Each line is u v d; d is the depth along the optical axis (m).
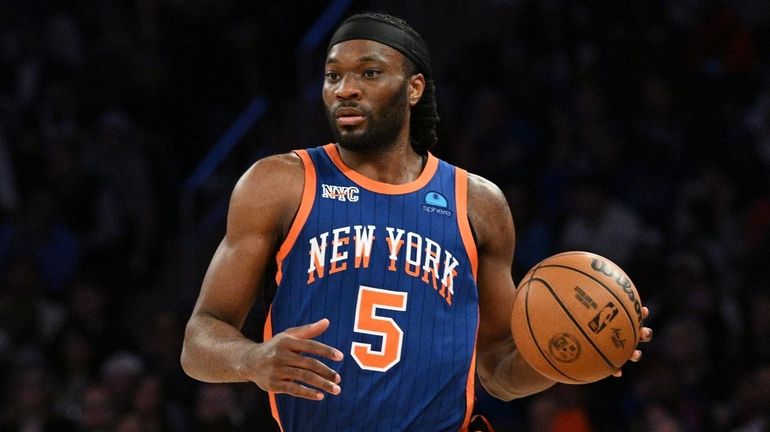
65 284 26.83
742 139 27.92
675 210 26.62
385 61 9.62
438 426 9.51
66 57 31.83
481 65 30.38
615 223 25.45
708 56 30.50
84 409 21.66
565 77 29.67
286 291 9.51
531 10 31.28
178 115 30.62
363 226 9.59
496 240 10.15
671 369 21.94
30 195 27.66
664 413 20.48
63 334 24.14
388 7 31.69
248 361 8.69
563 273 9.49
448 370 9.54
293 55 31.70
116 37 31.47
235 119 31.20
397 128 9.76
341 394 9.32
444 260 9.71
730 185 26.95
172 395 23.05
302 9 32.28
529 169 27.80
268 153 29.81
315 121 29.75
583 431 21.47
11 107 29.80
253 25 31.97
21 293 24.70
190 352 9.29
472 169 27.61
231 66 31.38
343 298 9.44
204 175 29.36
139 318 27.02
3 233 27.55
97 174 28.42
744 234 26.03
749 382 21.05
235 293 9.49
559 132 28.06
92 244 27.56
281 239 9.64
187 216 29.12
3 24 31.31
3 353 23.52
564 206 26.12
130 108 30.33
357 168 9.84
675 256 24.78
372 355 9.38
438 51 32.31
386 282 9.49
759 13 33.97
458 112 29.36
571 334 9.31
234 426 21.12
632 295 9.48
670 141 27.92
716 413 21.56
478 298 10.33
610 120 28.48
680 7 32.78
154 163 29.62
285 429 9.59
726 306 23.95
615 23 30.83
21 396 22.19
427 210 9.81
